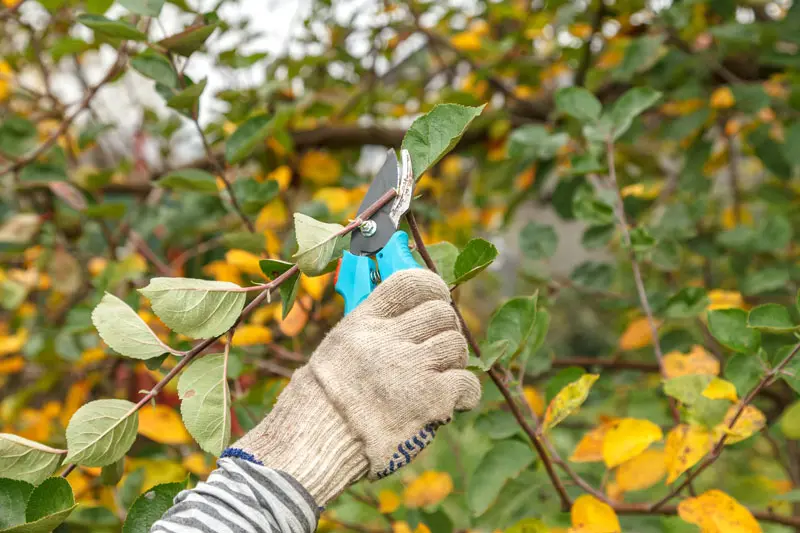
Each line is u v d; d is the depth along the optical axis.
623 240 1.49
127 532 0.96
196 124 1.33
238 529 0.82
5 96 2.08
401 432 0.91
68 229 2.42
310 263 0.90
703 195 2.19
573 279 1.86
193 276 2.10
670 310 1.55
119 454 0.94
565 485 1.43
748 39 1.94
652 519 1.40
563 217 2.18
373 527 1.98
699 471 1.18
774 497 1.30
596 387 1.90
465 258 0.99
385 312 0.96
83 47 1.62
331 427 0.91
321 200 1.82
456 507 2.04
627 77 2.01
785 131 2.18
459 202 3.03
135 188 2.49
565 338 4.98
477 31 2.59
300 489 0.86
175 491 0.98
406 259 1.00
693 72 2.23
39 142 2.02
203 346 0.98
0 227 2.10
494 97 2.66
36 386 2.08
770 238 1.86
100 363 2.07
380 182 0.98
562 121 2.41
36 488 0.89
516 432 1.32
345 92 2.29
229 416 0.96
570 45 2.42
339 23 2.33
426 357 0.93
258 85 2.19
